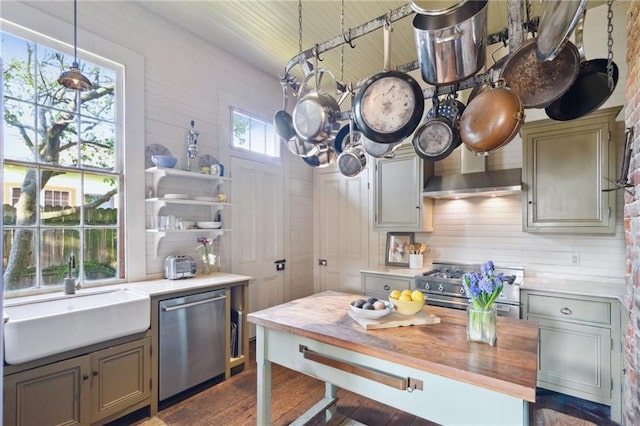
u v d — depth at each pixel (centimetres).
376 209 350
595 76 157
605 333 218
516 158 298
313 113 180
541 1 119
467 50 133
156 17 280
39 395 171
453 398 115
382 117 156
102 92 252
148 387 217
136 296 221
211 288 259
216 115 328
